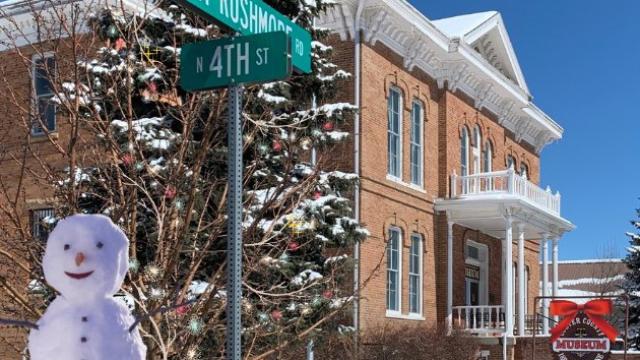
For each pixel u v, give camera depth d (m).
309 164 11.90
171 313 7.20
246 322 8.59
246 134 9.64
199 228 8.10
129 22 8.69
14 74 12.20
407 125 25.66
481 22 30.09
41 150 11.58
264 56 4.35
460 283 28.86
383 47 24.23
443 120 27.81
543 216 30.17
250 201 8.83
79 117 7.50
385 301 23.45
